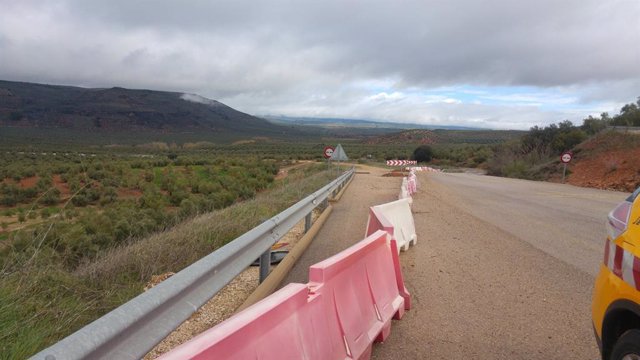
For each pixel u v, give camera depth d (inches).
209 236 351.6
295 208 352.8
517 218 577.3
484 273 309.4
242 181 1472.7
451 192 979.3
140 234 487.8
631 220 139.3
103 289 229.8
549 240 427.8
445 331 212.7
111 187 1075.9
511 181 1565.0
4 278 188.1
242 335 110.7
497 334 209.5
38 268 213.8
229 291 267.4
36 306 176.9
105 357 110.0
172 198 1144.8
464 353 190.4
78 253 305.3
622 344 129.7
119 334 113.7
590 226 518.0
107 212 576.1
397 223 369.1
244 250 228.4
